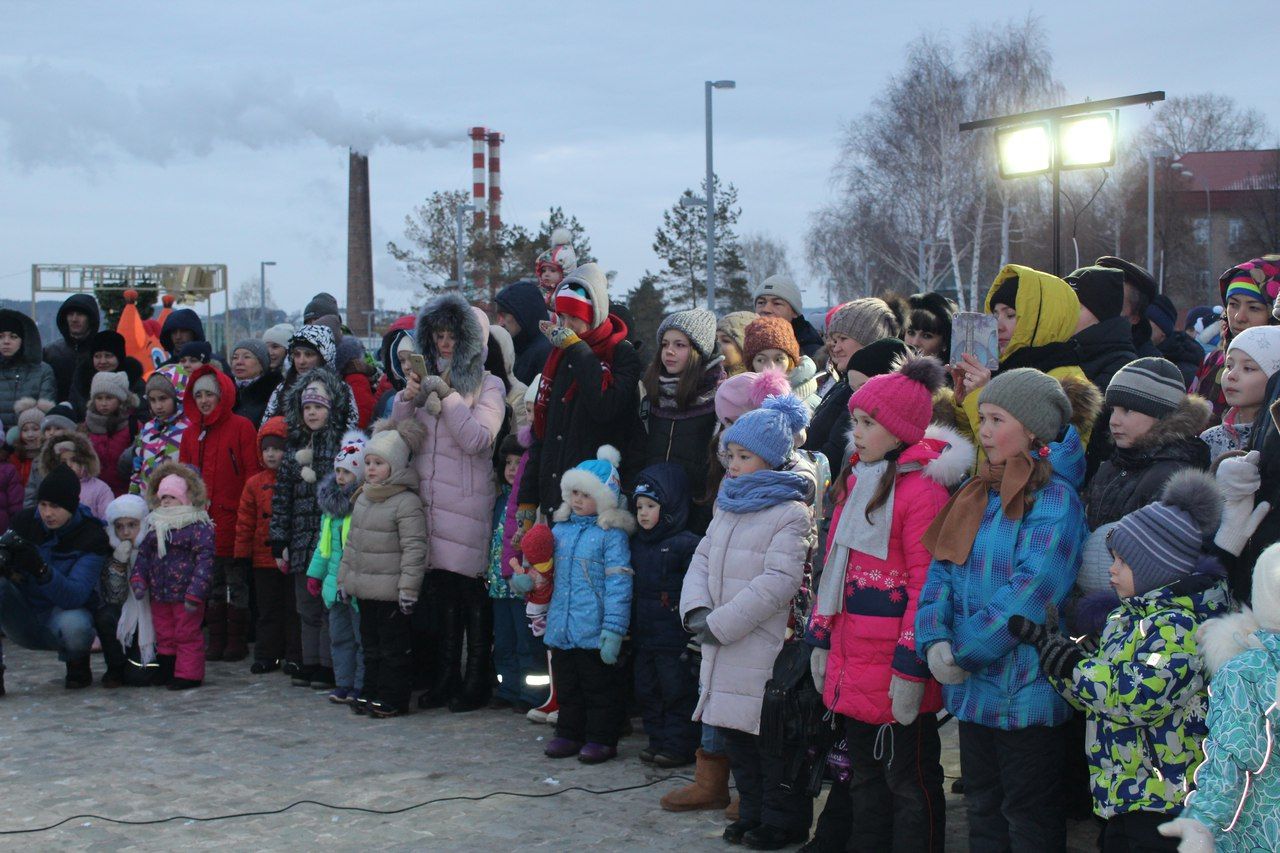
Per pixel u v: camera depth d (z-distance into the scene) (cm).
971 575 394
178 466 775
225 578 858
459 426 683
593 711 591
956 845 457
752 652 482
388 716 683
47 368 1028
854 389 518
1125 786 349
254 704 721
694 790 517
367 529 679
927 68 4225
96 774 582
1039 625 373
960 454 425
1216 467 384
